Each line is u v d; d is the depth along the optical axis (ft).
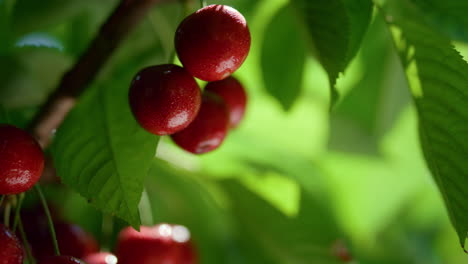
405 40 1.64
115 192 1.58
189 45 1.56
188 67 1.58
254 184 1.91
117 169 1.59
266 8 1.96
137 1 1.65
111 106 1.65
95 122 1.63
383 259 2.44
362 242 2.29
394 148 2.37
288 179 1.90
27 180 1.55
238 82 1.83
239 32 1.57
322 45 1.62
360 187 2.42
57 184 1.82
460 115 1.61
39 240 1.76
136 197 1.58
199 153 1.71
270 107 2.23
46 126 1.63
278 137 2.28
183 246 1.82
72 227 1.78
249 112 2.24
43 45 1.97
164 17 1.83
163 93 1.57
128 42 1.88
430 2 1.73
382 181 2.43
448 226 2.77
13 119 1.80
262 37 1.96
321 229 1.93
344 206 2.20
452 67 1.61
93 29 2.03
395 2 1.74
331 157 2.31
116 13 1.65
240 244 1.99
